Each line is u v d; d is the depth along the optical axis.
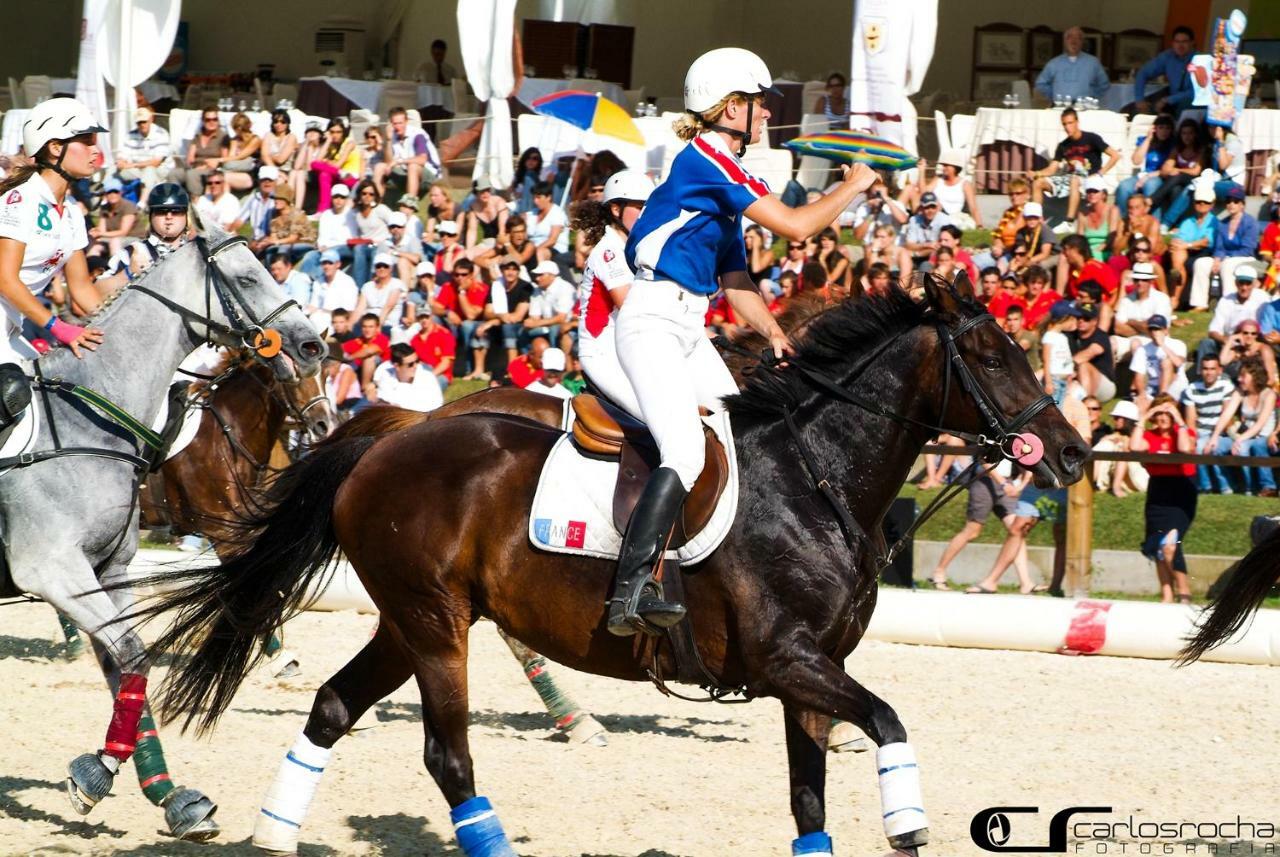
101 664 8.61
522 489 7.46
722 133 7.27
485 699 12.38
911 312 7.50
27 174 8.86
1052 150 24.17
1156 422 18.00
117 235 23.25
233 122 26.22
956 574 17.41
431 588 7.52
